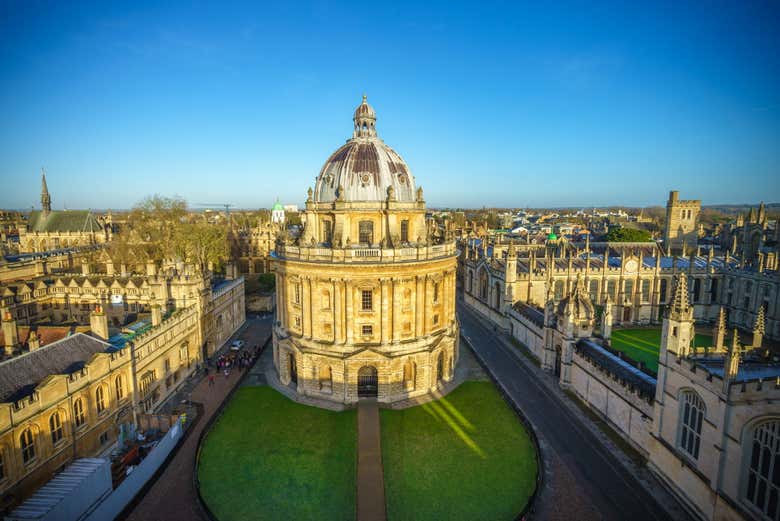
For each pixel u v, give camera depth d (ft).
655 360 248.52
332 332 202.08
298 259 200.64
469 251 385.91
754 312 303.89
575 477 148.36
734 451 113.91
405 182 215.72
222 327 282.77
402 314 201.57
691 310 134.00
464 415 189.78
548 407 196.65
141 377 182.39
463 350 267.80
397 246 199.62
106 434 159.33
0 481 117.91
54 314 272.92
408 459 159.84
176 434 167.12
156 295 239.30
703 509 124.47
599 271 320.70
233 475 151.43
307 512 134.51
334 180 211.82
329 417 188.55
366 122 226.79
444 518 131.64
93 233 520.01
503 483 146.92
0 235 599.16
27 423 124.98
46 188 535.60
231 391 208.33
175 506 136.56
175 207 396.57
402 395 204.33
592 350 199.21
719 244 519.60
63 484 122.11
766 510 105.50
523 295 306.96
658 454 145.89
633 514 131.03
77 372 145.28
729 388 114.11
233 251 507.30
